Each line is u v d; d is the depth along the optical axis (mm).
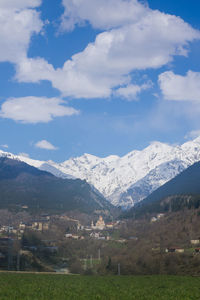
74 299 77312
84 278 144875
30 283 109062
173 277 147375
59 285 107188
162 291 93500
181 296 84000
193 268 181250
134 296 83438
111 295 84938
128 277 151250
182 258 198875
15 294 80750
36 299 75188
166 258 199125
